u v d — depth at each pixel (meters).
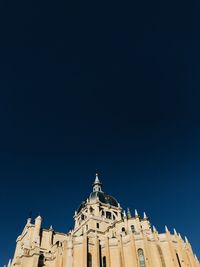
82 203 116.12
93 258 77.19
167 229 80.25
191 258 79.50
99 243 81.06
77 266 74.94
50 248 93.06
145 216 93.94
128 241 78.25
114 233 89.50
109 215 110.38
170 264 73.62
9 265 97.31
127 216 96.50
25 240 97.12
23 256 83.44
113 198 118.88
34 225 98.75
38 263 82.62
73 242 80.38
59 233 101.38
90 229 95.94
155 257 74.25
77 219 113.06
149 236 78.94
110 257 77.25
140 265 73.44
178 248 78.25
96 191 118.62
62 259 77.62
